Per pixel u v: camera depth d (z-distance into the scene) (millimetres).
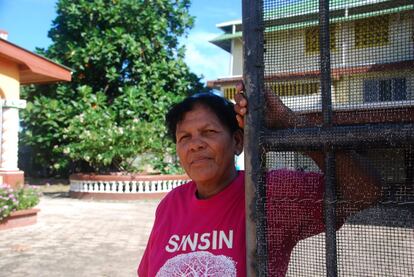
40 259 5449
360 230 1184
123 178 12062
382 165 1169
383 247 1150
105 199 12047
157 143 12734
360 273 1168
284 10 1264
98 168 13531
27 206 7898
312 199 1302
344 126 1171
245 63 1297
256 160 1272
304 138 1207
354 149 1165
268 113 1284
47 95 16219
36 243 6375
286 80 1270
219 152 1644
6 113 9477
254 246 1272
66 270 4957
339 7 1191
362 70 1180
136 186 12172
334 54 1209
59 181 17266
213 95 1705
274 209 1321
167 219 1773
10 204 7473
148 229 7562
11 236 6875
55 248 6062
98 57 15648
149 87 16359
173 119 1740
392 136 1088
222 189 1696
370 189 1184
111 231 7359
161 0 16781
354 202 1204
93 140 12352
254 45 1284
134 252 5855
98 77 16750
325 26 1191
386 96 1152
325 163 1216
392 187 1156
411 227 1117
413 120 1120
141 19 16391
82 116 13695
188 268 1562
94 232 7266
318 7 1212
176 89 16938
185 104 1701
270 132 1265
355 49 1189
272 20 1274
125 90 15688
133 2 16188
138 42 16203
